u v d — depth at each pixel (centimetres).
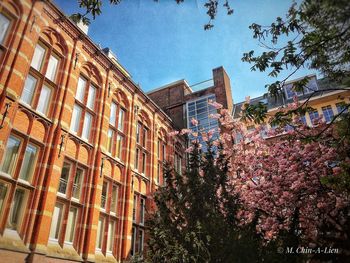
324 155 1408
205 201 1018
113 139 1733
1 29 1179
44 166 1205
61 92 1382
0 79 1094
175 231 968
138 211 1794
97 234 1455
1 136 1048
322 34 714
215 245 893
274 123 916
